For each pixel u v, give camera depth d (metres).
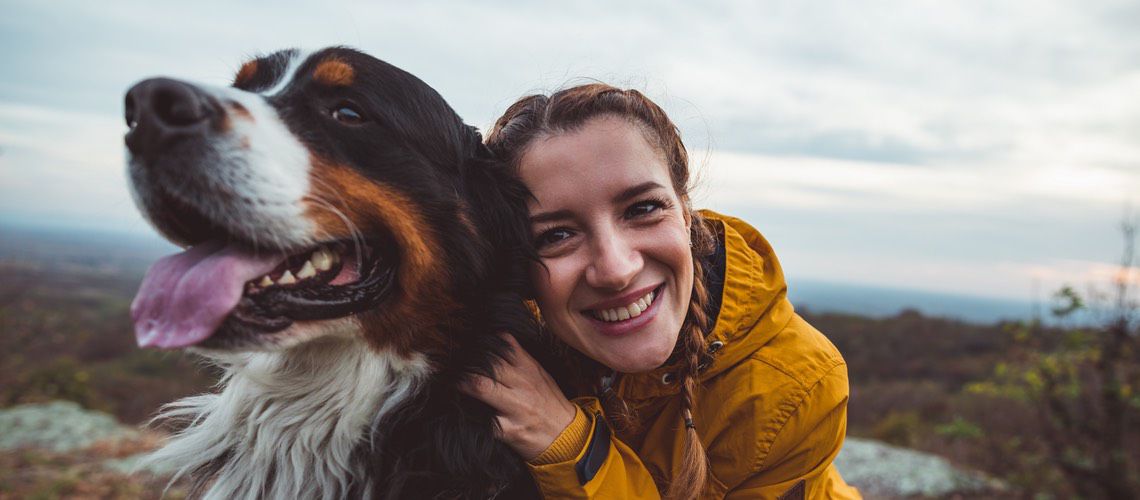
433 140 0.59
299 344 0.55
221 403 0.59
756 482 0.62
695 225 0.62
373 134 0.55
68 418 2.46
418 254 0.56
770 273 0.64
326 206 0.51
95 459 1.90
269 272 0.50
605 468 0.57
